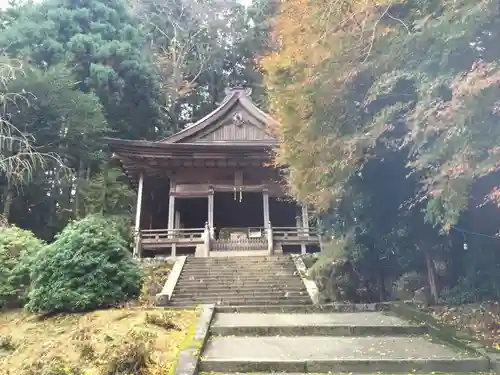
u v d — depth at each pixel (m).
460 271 8.51
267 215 21.73
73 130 24.50
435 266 9.12
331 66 7.02
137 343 4.67
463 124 4.33
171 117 38.56
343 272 10.85
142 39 35.66
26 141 16.27
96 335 6.32
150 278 13.83
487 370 4.90
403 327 6.98
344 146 6.94
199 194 22.08
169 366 4.82
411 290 9.85
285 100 8.10
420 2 6.18
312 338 6.73
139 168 22.22
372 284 10.61
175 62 39.91
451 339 5.91
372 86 6.54
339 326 7.08
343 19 6.44
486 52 5.07
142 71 30.44
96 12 31.08
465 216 6.72
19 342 6.88
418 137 5.25
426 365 5.03
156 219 26.84
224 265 15.16
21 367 5.27
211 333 7.06
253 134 23.64
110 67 28.53
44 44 26.31
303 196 9.24
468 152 4.30
